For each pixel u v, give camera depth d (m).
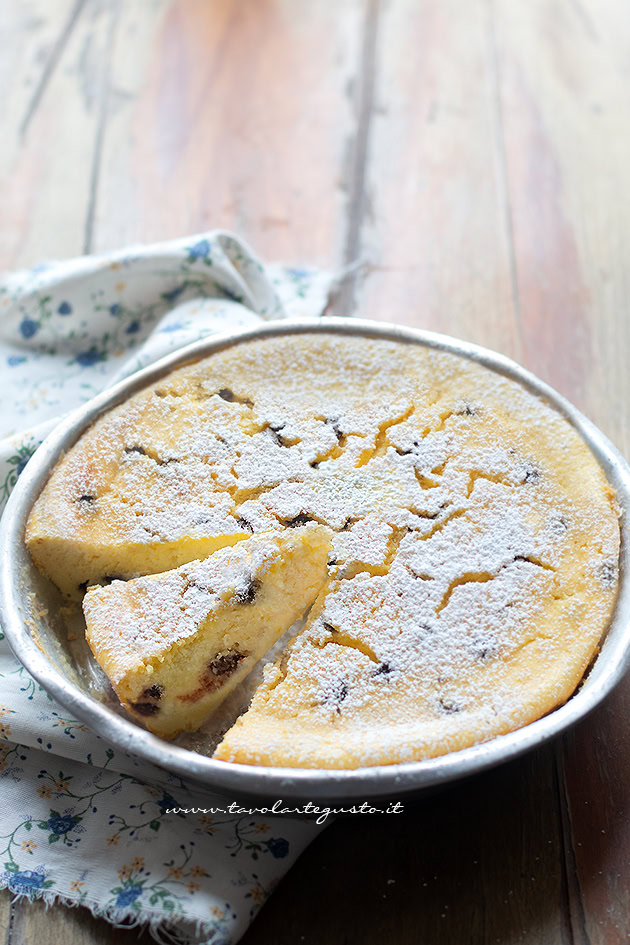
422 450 0.70
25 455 0.74
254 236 0.92
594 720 0.67
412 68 1.03
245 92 1.02
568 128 0.98
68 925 0.63
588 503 0.68
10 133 1.00
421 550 0.67
